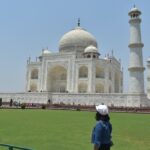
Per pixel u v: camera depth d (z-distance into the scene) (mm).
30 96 87938
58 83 105250
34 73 108250
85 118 37656
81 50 106875
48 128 25391
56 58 100688
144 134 22531
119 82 112875
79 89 97375
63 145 17047
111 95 76250
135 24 76438
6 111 52156
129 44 76812
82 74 100125
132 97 72812
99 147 8430
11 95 91438
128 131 24391
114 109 67062
